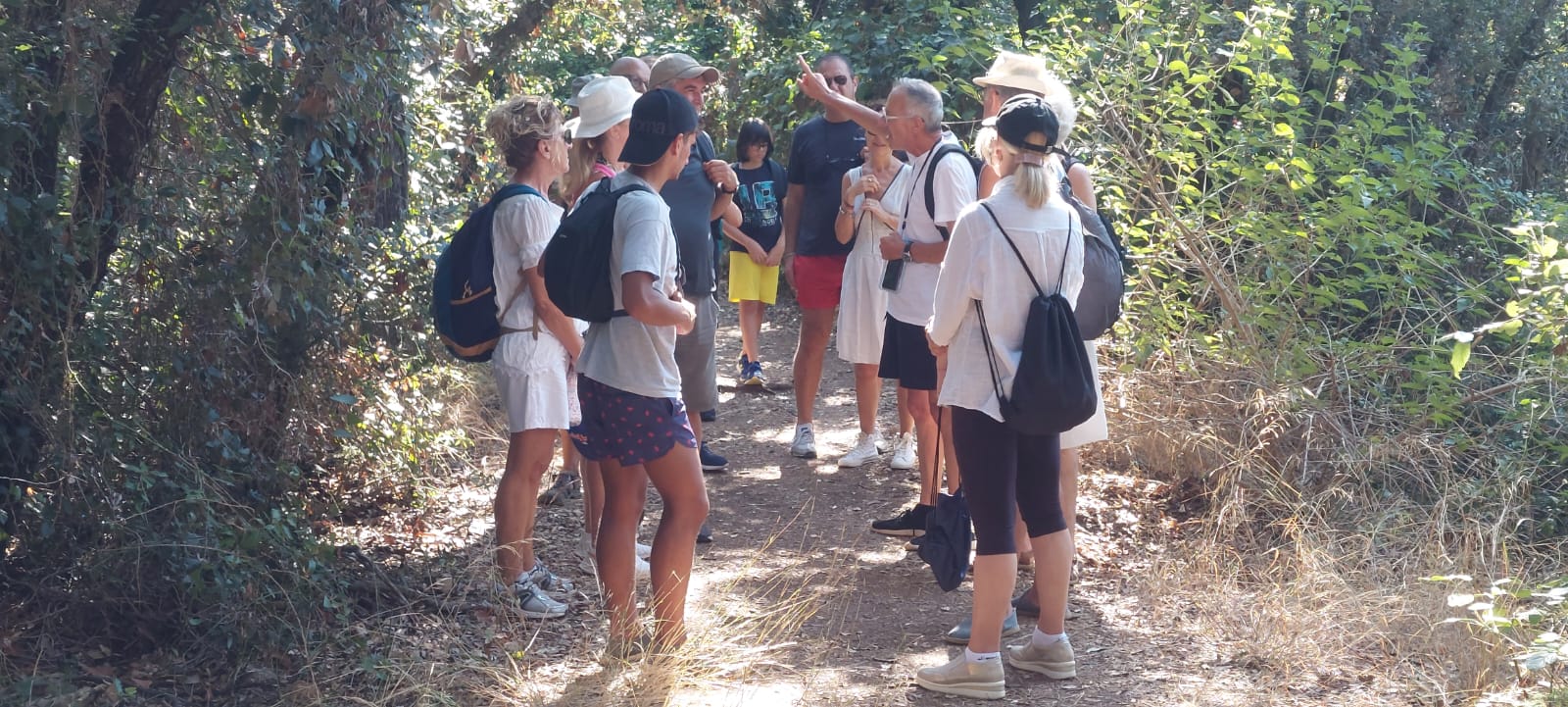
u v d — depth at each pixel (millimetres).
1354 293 6445
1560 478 5301
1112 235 4273
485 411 6996
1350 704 3594
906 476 6219
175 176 4199
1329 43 6445
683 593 3854
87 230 3750
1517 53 10258
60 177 3900
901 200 5805
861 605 4539
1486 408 5570
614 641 3879
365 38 4230
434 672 3740
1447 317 5629
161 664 3652
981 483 3625
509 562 4320
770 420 7531
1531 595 3803
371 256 4965
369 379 5102
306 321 4480
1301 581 4324
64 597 3752
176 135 4230
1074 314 3680
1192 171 6434
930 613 4465
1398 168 5797
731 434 7191
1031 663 3859
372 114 4484
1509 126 10359
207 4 3939
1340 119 8344
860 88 10383
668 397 3691
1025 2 10891
